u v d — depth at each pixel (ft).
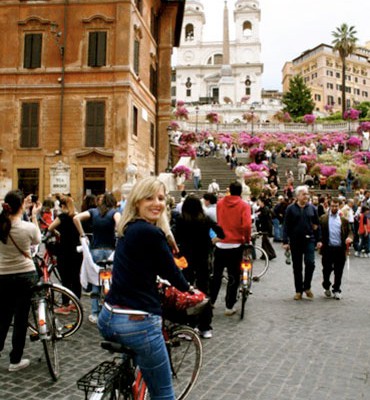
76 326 18.80
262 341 20.79
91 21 78.33
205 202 29.07
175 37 114.32
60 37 78.54
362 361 18.19
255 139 150.92
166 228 11.91
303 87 282.36
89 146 77.30
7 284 16.44
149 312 9.64
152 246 9.68
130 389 10.50
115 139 76.59
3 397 14.48
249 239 25.02
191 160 112.16
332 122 196.03
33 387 15.33
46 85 78.28
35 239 16.93
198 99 348.38
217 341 20.72
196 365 12.83
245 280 25.27
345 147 156.87
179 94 351.87
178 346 12.60
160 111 99.35
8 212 16.43
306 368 17.34
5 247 16.47
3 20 79.61
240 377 16.35
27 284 16.62
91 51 78.23
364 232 53.01
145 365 9.75
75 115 77.82
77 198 76.69
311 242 29.96
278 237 63.62
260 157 121.39
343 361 18.17
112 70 77.20
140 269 9.67
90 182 77.20
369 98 425.69
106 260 22.48
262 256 44.91
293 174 116.78
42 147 78.02
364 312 26.63
